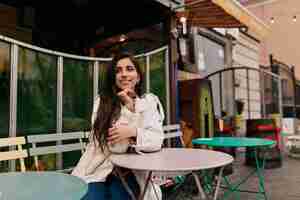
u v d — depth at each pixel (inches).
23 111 90.3
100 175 61.2
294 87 323.9
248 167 185.6
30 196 36.6
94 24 186.9
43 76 97.7
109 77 70.5
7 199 35.4
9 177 47.6
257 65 318.3
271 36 354.0
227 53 262.4
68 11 177.9
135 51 168.2
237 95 270.7
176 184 121.9
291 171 175.8
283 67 317.1
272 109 289.1
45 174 50.1
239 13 149.1
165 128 125.4
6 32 160.1
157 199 65.1
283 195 126.2
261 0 359.3
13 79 87.7
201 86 155.6
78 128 108.2
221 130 168.2
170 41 148.5
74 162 103.2
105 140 63.3
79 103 109.7
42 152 83.1
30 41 171.6
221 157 62.3
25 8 167.5
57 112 101.1
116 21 176.1
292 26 337.4
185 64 190.5
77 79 109.7
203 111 154.5
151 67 136.8
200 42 224.4
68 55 106.5
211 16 153.4
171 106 144.4
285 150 239.0
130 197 61.3
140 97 71.6
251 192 121.8
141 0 143.5
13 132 86.3
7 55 87.3
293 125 288.7
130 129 63.1
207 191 114.8
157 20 154.8
